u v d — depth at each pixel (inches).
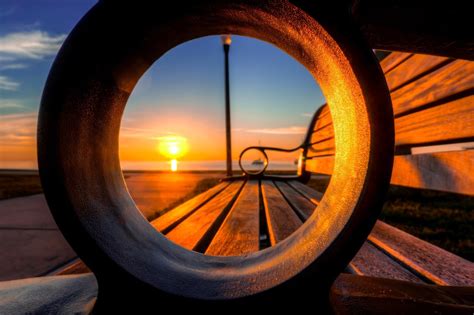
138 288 8.4
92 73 8.5
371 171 7.4
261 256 11.1
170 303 8.3
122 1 8.0
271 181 55.0
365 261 12.9
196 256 11.4
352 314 8.4
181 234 16.9
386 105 7.3
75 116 8.4
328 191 11.3
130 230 10.2
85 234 8.1
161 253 10.3
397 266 12.4
